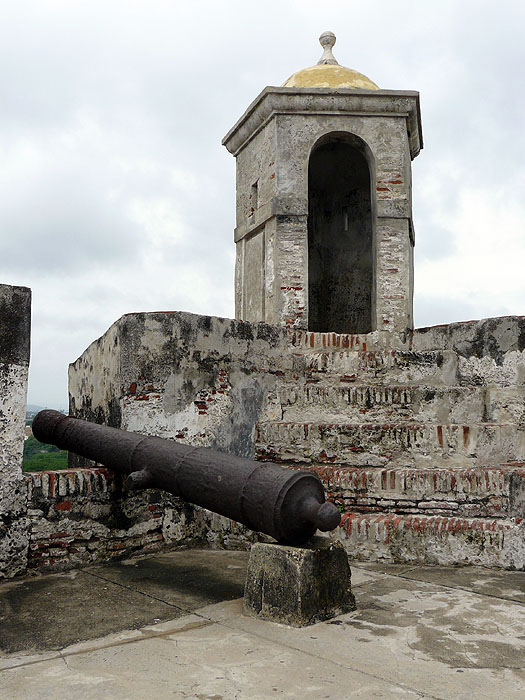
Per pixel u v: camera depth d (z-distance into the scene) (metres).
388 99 7.68
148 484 4.33
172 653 2.95
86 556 4.74
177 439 5.60
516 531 4.48
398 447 5.52
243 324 6.28
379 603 3.72
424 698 2.46
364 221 9.52
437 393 6.02
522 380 6.01
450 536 4.63
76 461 7.25
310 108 7.67
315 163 9.63
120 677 2.68
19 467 4.40
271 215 7.62
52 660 2.88
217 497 3.82
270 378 6.52
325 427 5.74
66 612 3.60
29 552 4.44
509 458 5.63
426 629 3.26
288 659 2.86
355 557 4.81
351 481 5.19
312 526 3.52
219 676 2.68
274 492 3.52
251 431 6.23
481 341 6.29
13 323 4.42
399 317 7.59
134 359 5.42
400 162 7.77
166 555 5.11
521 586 4.08
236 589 4.09
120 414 5.43
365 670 2.73
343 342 7.00
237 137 8.48
